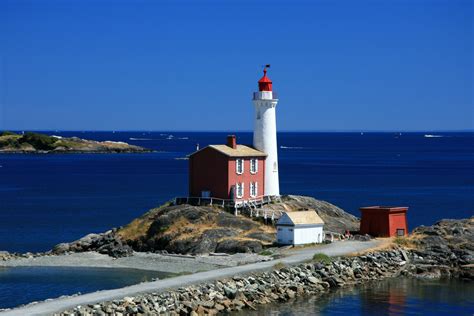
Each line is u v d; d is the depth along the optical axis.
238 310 54.12
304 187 170.88
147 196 153.75
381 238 79.56
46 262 76.81
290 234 75.62
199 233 80.56
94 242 84.44
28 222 113.88
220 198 88.38
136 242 83.88
